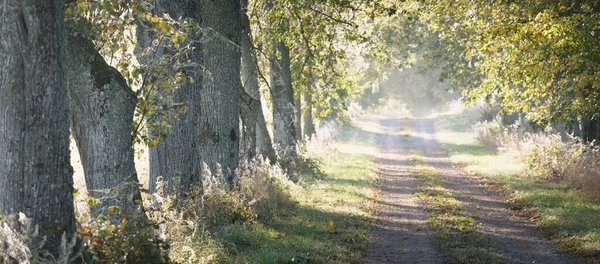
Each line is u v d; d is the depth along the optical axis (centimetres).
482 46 2002
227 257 1184
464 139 5066
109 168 1077
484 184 2684
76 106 1073
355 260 1322
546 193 2206
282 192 1944
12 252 767
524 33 1841
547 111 2100
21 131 802
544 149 2770
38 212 805
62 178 820
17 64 800
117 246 891
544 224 1753
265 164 2089
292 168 2727
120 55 1248
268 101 2922
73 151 1673
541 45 1905
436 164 3644
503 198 2303
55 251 807
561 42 1759
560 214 1814
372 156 4075
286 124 2686
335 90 3069
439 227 1706
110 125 1076
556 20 1777
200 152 1783
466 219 1822
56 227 812
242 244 1344
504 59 2053
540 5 1900
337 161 3516
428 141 5219
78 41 1046
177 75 1180
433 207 2083
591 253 1392
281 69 2786
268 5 2356
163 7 1386
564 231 1612
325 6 2302
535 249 1474
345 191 2347
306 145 3462
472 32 2656
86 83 1055
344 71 3144
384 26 3256
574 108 1998
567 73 2016
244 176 1809
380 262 1328
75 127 1098
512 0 2017
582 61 1823
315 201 2072
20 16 793
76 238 829
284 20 2245
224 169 1783
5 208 808
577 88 1897
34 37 794
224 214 1469
